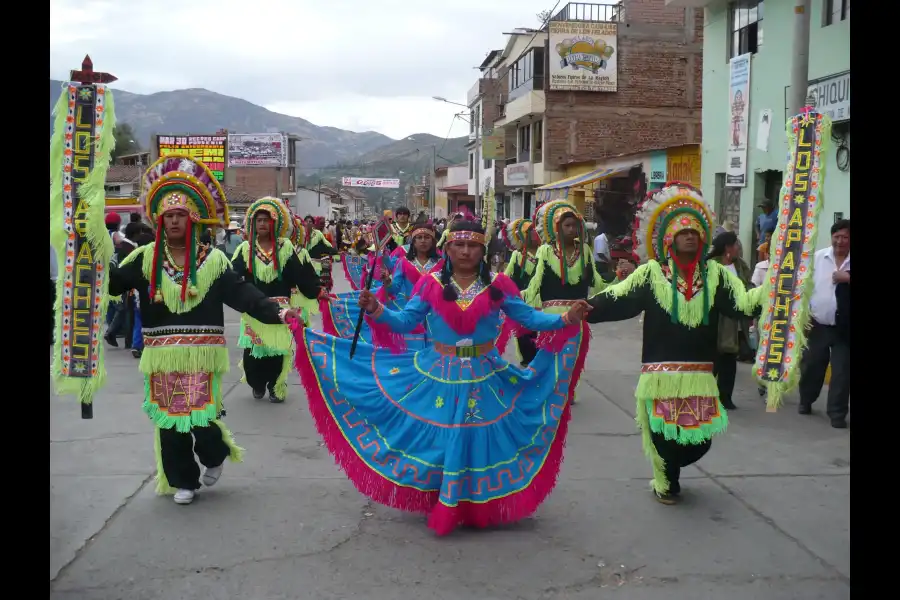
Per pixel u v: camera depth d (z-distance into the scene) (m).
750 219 15.73
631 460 6.68
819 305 7.67
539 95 32.53
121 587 4.18
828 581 4.34
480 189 48.47
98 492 5.66
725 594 4.19
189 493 5.45
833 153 12.41
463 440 4.93
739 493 5.80
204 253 5.35
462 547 4.77
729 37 16.61
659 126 32.78
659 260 5.27
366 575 4.37
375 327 5.25
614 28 32.09
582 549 4.76
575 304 5.08
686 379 5.25
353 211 111.81
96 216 4.46
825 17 13.00
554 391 5.23
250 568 4.44
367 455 5.11
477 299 5.02
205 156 45.97
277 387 8.76
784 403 8.71
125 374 10.29
